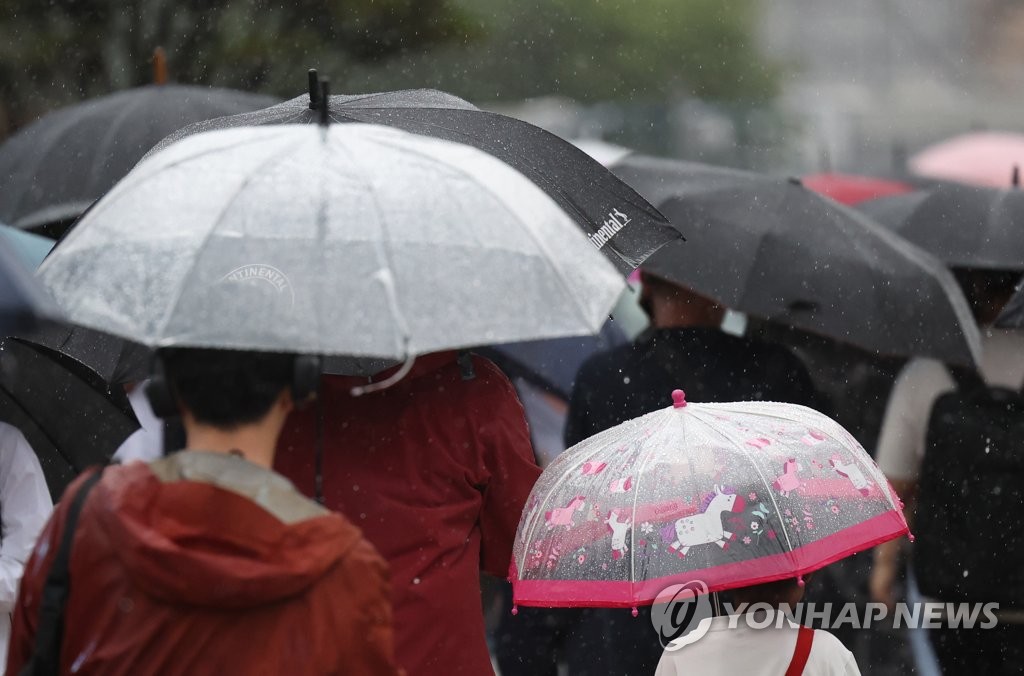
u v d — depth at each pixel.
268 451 10.10
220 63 41.31
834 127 64.94
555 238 11.31
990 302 23.25
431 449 13.23
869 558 20.66
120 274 10.45
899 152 64.06
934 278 21.05
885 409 23.12
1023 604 19.14
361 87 47.75
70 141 24.55
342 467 13.13
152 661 9.39
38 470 15.61
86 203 23.77
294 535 9.48
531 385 23.14
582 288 11.09
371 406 13.25
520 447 13.64
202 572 9.23
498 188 11.32
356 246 10.62
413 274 10.61
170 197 10.84
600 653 16.39
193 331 10.06
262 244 10.53
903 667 20.86
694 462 12.81
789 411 13.58
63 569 9.68
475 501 13.49
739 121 63.75
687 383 18.03
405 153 11.32
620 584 12.50
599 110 63.41
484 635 13.66
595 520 12.73
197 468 9.65
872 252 21.05
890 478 20.16
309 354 10.27
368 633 9.66
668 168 22.84
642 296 19.48
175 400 10.10
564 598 12.63
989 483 19.06
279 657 9.43
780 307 20.00
